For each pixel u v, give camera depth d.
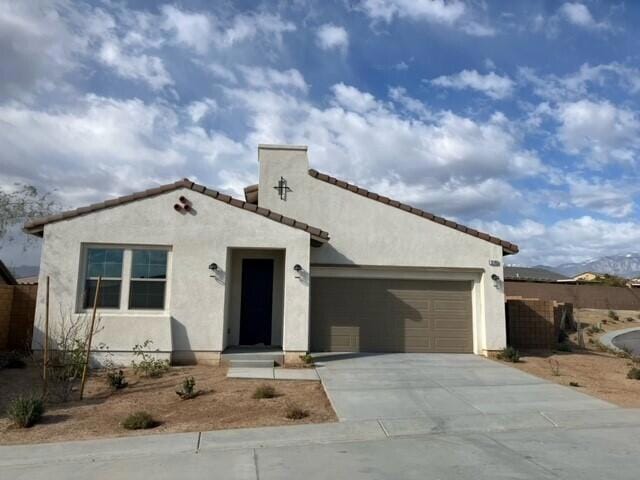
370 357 14.57
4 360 12.46
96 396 9.98
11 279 18.53
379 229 15.73
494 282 15.58
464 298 15.88
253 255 15.36
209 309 13.27
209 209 13.59
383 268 15.68
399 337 15.60
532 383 11.17
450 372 12.37
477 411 8.82
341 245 15.60
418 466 6.11
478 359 14.56
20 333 14.39
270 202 15.67
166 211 13.44
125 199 13.32
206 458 6.53
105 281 13.16
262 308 15.27
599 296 42.47
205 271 13.36
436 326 15.70
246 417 8.55
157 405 9.33
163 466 6.21
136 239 13.24
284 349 13.41
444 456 6.52
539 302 17.97
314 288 15.64
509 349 14.76
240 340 15.05
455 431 7.80
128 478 5.81
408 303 15.75
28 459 6.55
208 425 8.10
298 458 6.47
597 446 6.92
